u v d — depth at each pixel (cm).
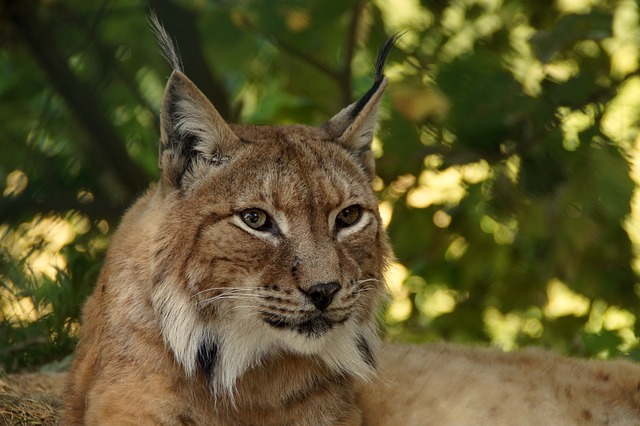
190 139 795
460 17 1353
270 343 802
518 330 1403
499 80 1168
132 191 1352
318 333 782
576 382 948
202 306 780
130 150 1444
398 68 1307
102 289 828
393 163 1253
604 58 1276
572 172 1160
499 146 1206
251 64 1366
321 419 828
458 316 1362
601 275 1288
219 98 1324
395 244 1336
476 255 1333
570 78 1218
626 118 1332
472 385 905
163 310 780
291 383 816
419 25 1346
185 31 1257
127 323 792
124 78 1357
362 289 811
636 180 1205
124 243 818
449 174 1352
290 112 1388
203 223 780
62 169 1351
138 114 1441
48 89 1395
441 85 1182
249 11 1241
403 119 1220
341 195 807
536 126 1185
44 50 1340
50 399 931
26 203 1313
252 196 782
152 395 783
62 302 1095
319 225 791
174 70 788
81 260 1162
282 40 1288
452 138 1225
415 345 1017
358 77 1423
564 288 1452
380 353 888
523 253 1342
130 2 1334
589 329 1328
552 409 912
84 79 1373
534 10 1340
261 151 802
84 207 1309
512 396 906
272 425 820
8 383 944
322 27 1265
